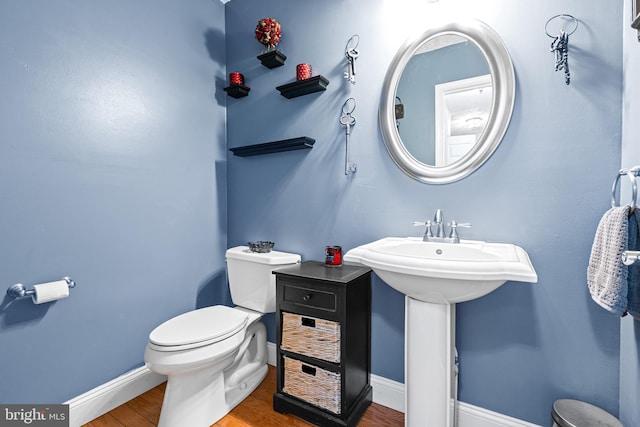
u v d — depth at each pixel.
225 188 2.19
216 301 2.12
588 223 1.11
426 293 1.09
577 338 1.14
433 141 1.41
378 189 1.56
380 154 1.55
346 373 1.31
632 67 0.96
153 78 1.74
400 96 1.49
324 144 1.75
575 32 1.12
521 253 1.07
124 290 1.60
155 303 1.75
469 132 1.33
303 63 1.81
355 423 1.37
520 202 1.23
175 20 1.86
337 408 1.32
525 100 1.21
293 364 1.45
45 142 1.32
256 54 2.02
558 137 1.15
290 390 1.46
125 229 1.61
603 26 1.08
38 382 1.30
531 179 1.21
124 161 1.60
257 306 1.73
